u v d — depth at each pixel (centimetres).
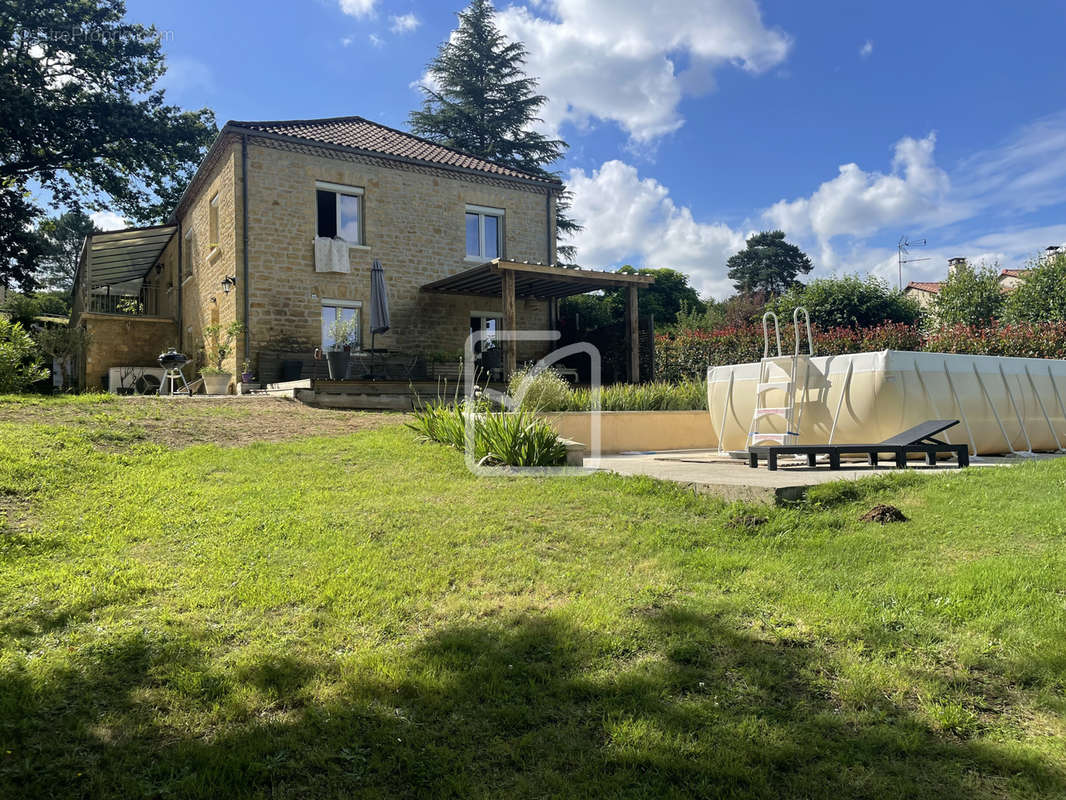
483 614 368
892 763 234
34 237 2819
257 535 502
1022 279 1902
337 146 1641
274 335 1573
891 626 332
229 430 903
